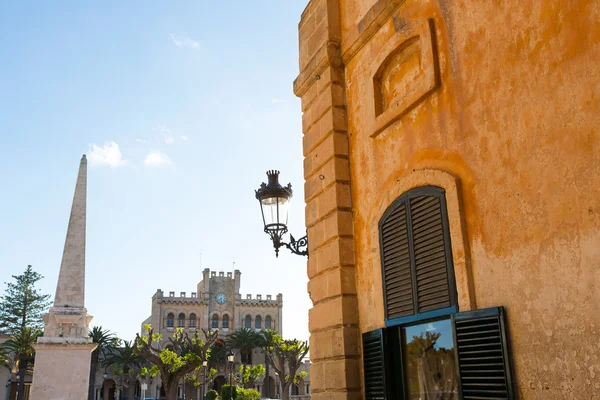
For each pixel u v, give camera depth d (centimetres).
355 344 675
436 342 545
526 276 443
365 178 704
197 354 4997
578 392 389
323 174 767
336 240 718
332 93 772
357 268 702
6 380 5941
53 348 2214
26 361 5534
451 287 517
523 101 466
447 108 560
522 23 475
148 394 8619
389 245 624
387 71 688
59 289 2391
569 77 424
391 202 628
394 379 596
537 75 455
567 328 403
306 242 851
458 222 516
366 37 725
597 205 390
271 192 912
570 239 409
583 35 415
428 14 605
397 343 605
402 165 625
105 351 7719
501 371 448
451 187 530
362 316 679
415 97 598
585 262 395
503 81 490
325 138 779
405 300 586
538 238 437
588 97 406
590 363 383
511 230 463
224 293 9938
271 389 9200
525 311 440
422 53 596
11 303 6850
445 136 559
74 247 2483
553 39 442
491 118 500
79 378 2198
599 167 391
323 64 797
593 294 386
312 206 789
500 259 471
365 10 745
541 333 423
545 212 433
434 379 543
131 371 7562
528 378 429
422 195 574
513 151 471
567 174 417
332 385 684
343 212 725
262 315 9994
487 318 468
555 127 432
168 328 9475
